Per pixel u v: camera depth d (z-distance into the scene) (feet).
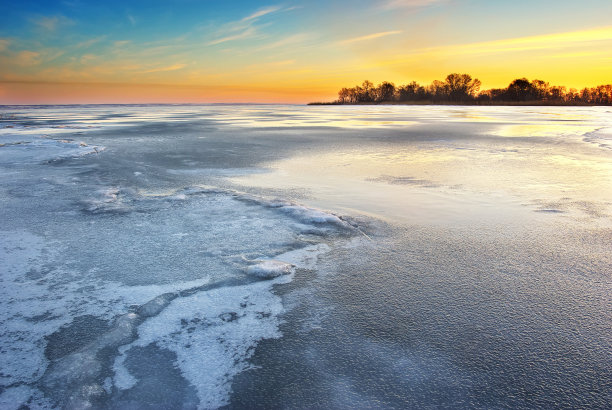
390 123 91.50
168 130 72.08
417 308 10.39
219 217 18.10
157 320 9.82
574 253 13.94
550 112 164.86
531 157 36.37
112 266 12.90
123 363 8.27
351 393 7.43
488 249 14.34
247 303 10.66
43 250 14.21
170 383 7.71
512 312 10.17
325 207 20.03
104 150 43.01
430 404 7.16
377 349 8.72
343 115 145.79
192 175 28.78
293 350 8.71
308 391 7.50
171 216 18.28
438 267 12.86
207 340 9.06
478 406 7.11
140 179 27.30
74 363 8.21
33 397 7.32
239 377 7.89
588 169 29.94
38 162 34.60
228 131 69.36
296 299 10.88
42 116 144.15
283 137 57.62
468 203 20.53
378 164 33.14
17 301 10.69
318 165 32.83
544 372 7.97
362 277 12.18
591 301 10.70
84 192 23.12
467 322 9.73
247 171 30.32
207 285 11.64
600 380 7.73
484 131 66.33
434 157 36.96
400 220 17.75
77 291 11.25
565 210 19.12
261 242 15.03
